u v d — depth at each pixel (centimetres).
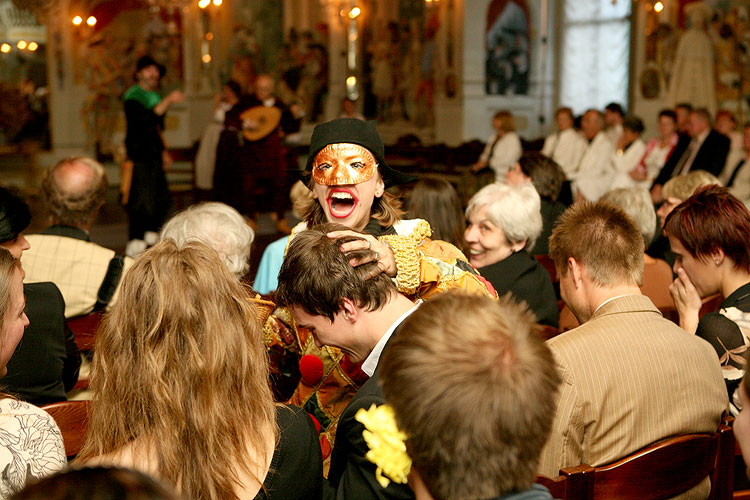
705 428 181
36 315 223
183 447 132
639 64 1326
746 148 750
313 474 148
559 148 1020
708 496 185
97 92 1567
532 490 112
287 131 997
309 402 200
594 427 169
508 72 1545
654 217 351
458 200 340
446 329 111
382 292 167
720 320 209
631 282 189
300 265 166
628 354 173
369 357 169
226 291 141
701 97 1236
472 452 106
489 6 1501
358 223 209
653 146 923
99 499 71
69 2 1530
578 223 193
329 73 1587
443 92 1523
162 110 783
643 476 167
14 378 221
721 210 220
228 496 134
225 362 136
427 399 107
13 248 248
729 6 1191
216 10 1584
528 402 107
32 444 141
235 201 979
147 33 1576
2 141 1551
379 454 120
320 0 1571
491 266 314
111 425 136
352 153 204
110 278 277
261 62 1608
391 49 1555
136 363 134
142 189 780
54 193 317
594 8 1512
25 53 1554
